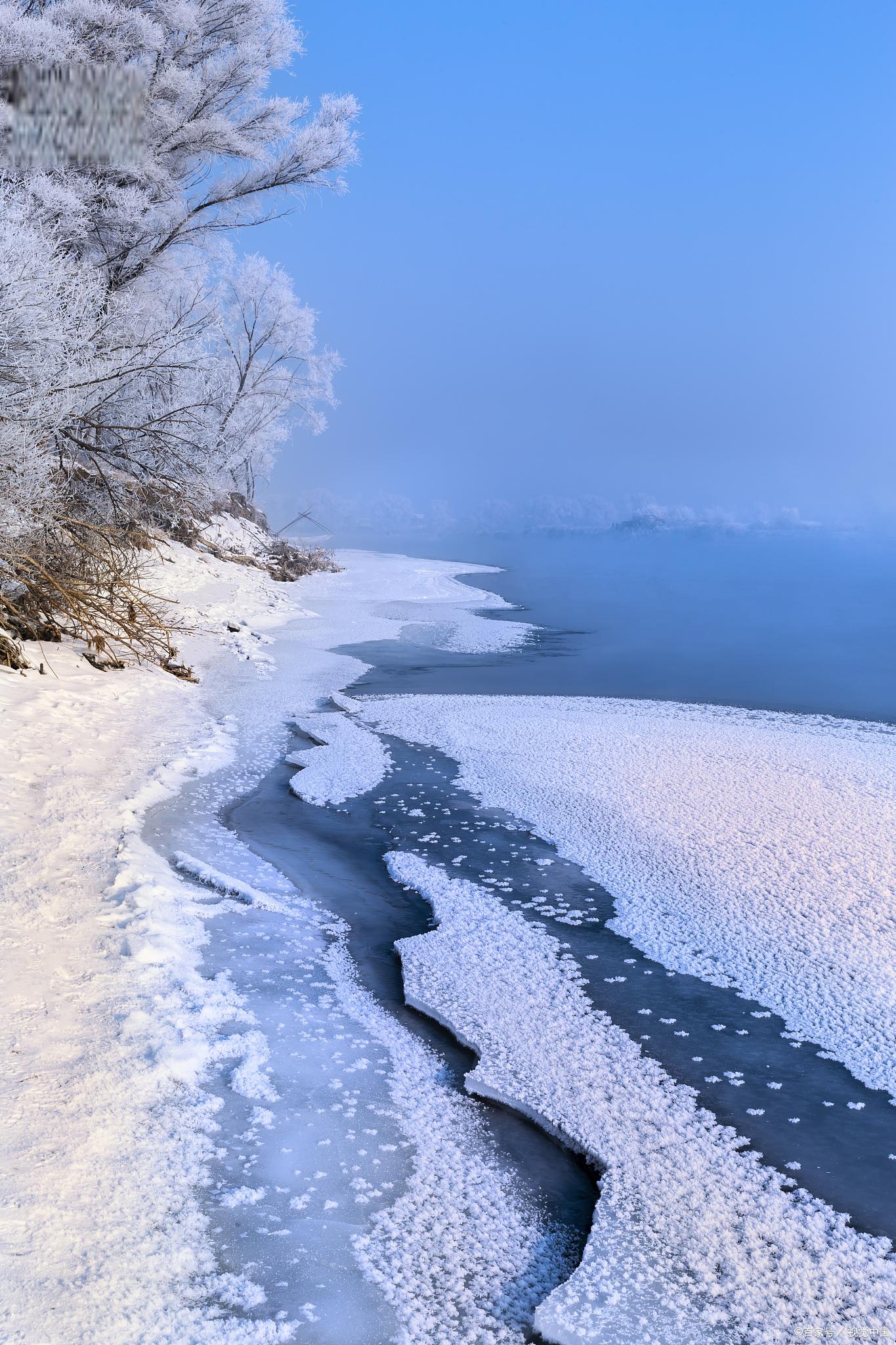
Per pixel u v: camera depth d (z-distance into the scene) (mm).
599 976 3986
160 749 7188
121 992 3520
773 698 10195
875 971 3959
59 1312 2059
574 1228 2535
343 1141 2832
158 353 11906
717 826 5711
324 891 4934
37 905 4199
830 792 6359
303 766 7109
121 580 10336
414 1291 2262
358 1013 3668
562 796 6352
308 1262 2318
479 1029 3514
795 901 4645
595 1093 3113
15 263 8594
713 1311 2195
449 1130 2947
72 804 5684
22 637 9398
